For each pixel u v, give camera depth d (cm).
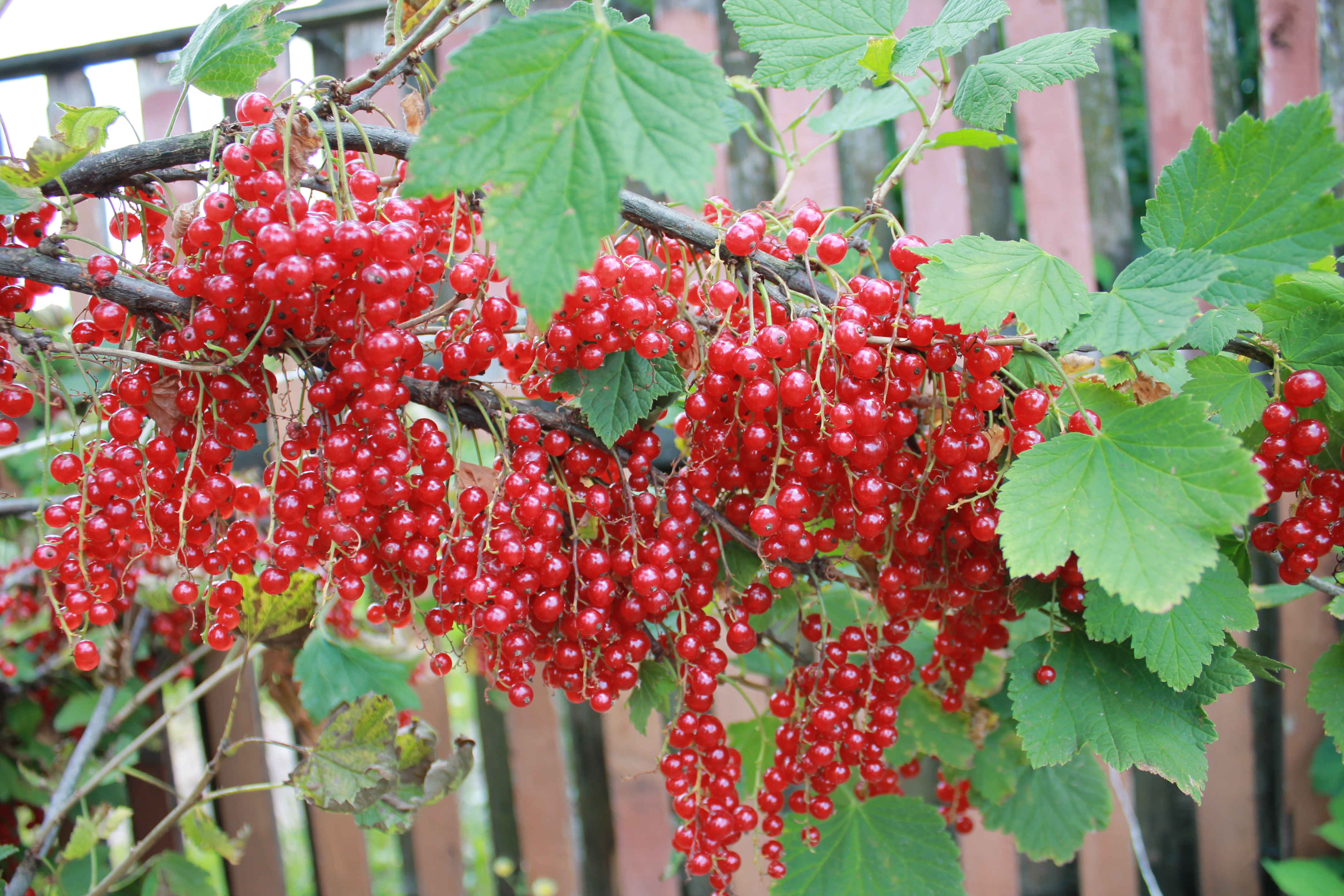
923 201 97
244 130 44
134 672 82
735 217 47
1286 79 92
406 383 45
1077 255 95
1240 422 46
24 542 81
